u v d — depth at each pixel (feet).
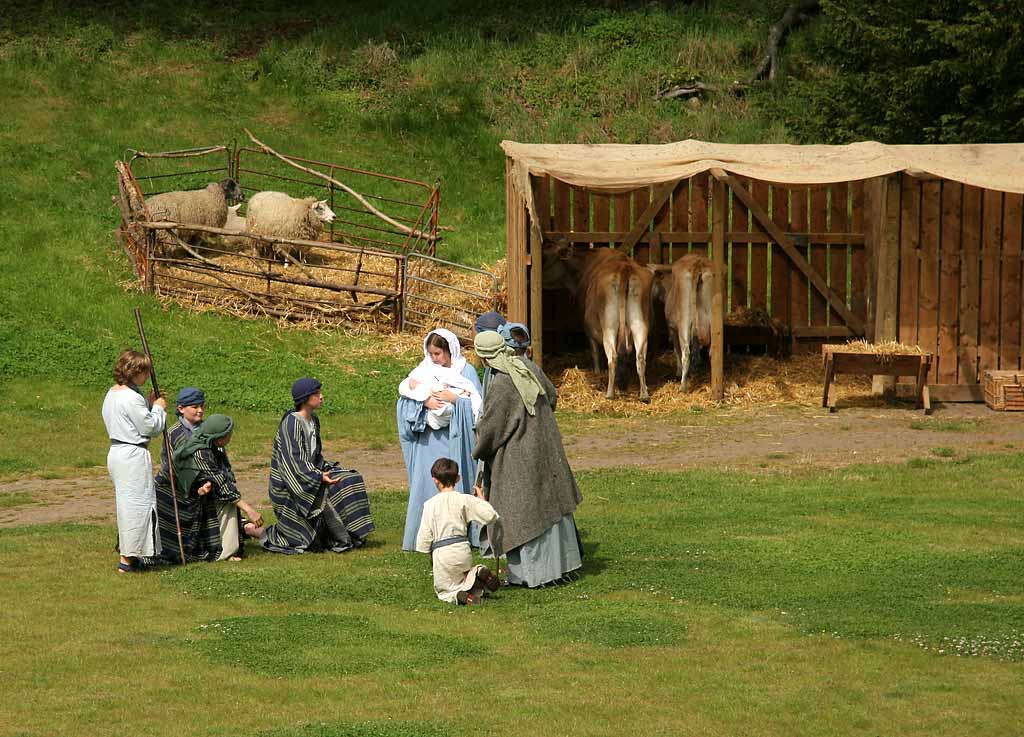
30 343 63.36
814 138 92.43
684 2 128.06
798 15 116.67
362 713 21.35
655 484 42.78
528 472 29.78
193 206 75.41
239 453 51.01
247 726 20.66
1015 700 21.61
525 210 59.82
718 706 21.49
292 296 71.31
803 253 68.74
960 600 27.94
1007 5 77.51
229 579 31.22
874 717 20.81
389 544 35.83
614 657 24.47
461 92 109.50
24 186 84.12
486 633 26.30
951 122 83.82
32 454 50.75
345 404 59.57
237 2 128.36
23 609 28.30
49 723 20.80
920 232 60.08
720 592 29.04
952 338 60.49
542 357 67.97
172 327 68.03
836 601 27.99
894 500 39.09
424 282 73.97
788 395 61.31
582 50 115.65
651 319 63.05
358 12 127.03
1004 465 44.65
